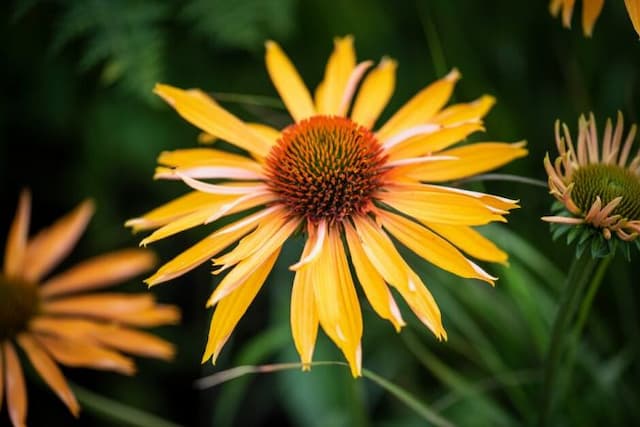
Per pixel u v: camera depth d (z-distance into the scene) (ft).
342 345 1.15
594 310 1.52
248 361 1.51
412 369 1.61
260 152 1.30
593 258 1.19
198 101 1.29
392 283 1.17
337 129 1.28
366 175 1.26
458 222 1.20
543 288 1.55
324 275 1.20
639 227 1.16
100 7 1.54
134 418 1.41
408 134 1.26
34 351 1.44
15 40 1.64
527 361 1.50
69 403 1.38
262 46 1.66
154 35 1.53
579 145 1.22
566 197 1.18
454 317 1.48
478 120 1.26
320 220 1.24
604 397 1.44
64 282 1.53
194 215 1.23
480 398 1.44
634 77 1.55
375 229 1.23
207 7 1.55
